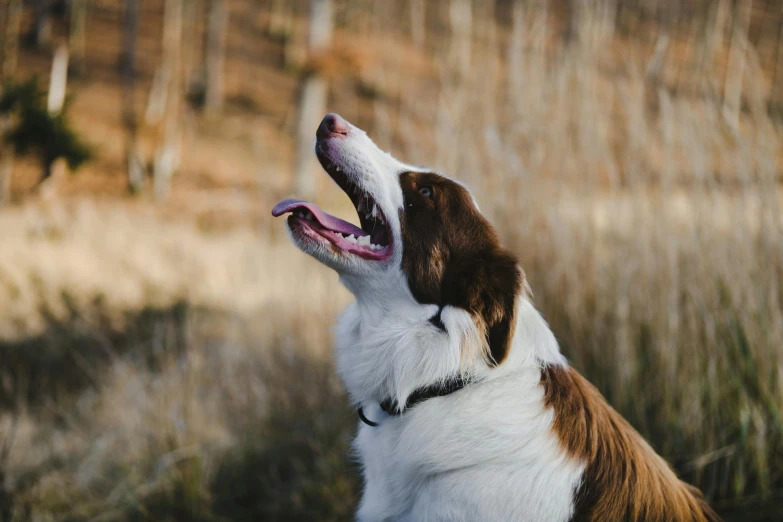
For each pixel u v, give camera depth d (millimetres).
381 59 9609
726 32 5547
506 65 5285
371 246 2732
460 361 2514
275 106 23953
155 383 4641
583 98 4742
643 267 4047
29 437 4340
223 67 25672
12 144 10070
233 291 6578
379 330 2684
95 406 4738
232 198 15414
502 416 2471
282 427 4395
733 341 3707
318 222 2732
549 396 2533
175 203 15680
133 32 20859
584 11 4957
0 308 5988
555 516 2391
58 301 6230
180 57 23250
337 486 3828
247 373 4773
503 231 4531
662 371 3785
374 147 2848
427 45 14609
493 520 2402
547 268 4379
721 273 3822
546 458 2434
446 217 2701
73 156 10453
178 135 20188
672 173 4215
